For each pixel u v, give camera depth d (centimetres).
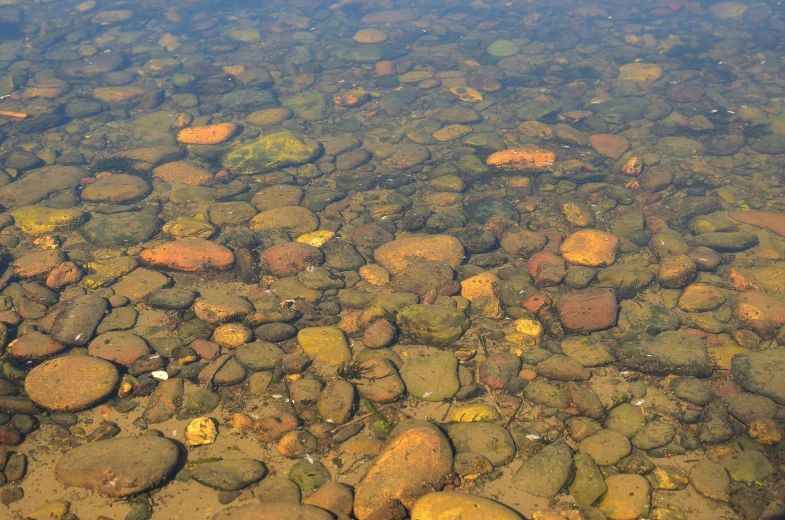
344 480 112
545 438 117
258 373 126
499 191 176
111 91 227
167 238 157
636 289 144
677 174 181
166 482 111
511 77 244
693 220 164
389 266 150
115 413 121
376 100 226
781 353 127
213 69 253
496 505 105
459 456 113
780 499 109
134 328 135
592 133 205
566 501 109
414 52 275
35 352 128
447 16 332
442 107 220
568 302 137
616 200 172
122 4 352
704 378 127
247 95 225
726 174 183
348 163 187
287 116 213
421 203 174
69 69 250
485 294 142
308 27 314
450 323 134
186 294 140
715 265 150
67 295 142
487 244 154
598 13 331
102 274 145
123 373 126
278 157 185
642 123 209
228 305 136
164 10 336
